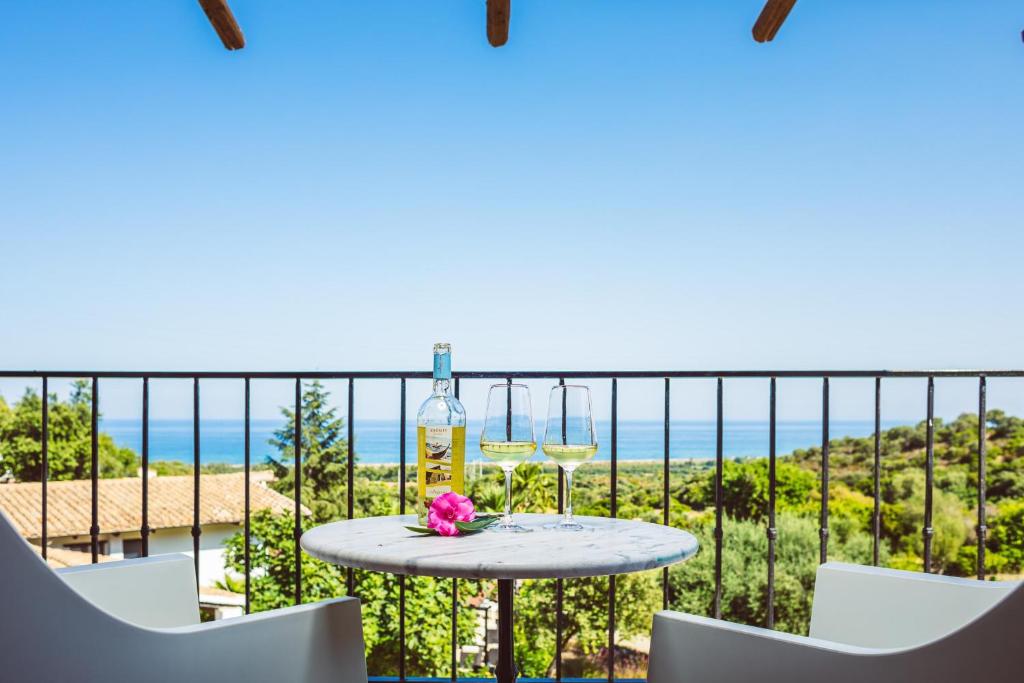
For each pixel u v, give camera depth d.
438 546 1.23
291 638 1.18
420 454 1.46
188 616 1.47
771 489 2.16
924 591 1.33
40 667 0.91
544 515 1.60
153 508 21.59
